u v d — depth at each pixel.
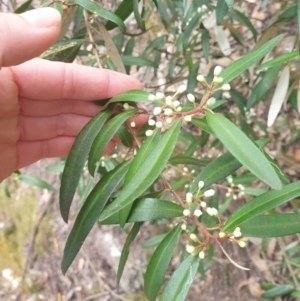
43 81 0.20
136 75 0.41
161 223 0.40
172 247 0.16
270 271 0.37
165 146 0.14
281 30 0.32
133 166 0.15
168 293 0.15
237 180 0.28
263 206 0.15
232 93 0.32
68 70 0.20
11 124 0.21
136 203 0.16
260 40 0.25
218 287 0.40
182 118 0.15
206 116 0.14
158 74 0.40
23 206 0.50
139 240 0.44
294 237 0.36
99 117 0.17
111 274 0.44
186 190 0.28
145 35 0.36
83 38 0.23
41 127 0.22
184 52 0.32
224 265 0.38
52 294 0.46
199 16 0.28
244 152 0.13
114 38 0.30
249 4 0.40
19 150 0.23
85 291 0.45
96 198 0.17
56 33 0.14
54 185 0.48
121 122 0.17
